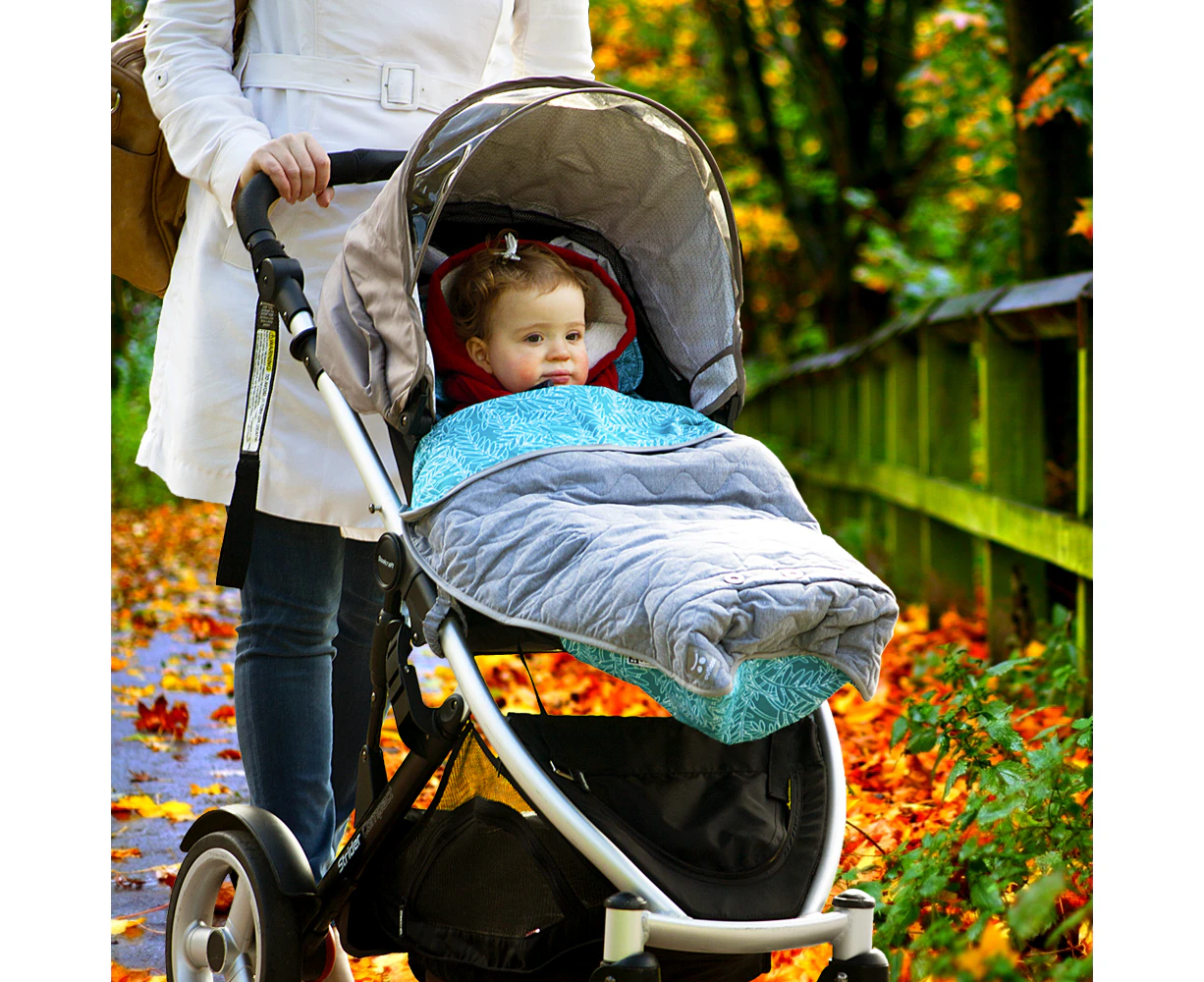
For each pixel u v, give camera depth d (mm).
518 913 2734
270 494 3627
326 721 3668
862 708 6391
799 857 2766
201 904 3242
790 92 19328
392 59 3789
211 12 3713
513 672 7578
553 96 3154
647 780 2713
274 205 3721
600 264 3621
